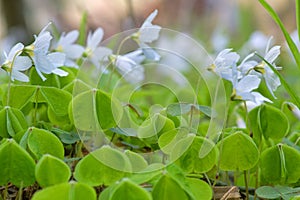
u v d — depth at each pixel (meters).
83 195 0.41
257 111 0.50
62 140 0.48
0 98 0.52
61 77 0.52
